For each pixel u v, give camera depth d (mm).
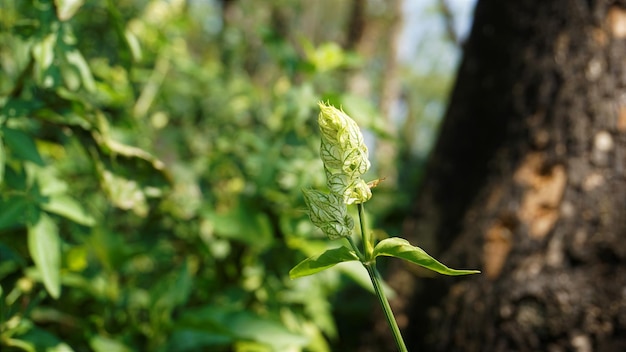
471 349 2336
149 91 3314
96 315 2443
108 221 2826
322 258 1146
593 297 2080
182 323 2115
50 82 1732
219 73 4695
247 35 6102
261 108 4098
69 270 2041
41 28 1765
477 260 2393
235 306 2555
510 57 2498
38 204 1749
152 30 3139
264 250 2711
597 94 2260
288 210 2570
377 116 2455
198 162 3512
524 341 2176
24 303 1896
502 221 2371
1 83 2471
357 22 7535
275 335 2105
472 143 2633
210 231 2855
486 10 2635
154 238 2768
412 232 2805
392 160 5039
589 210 2168
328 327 2691
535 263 2217
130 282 2789
